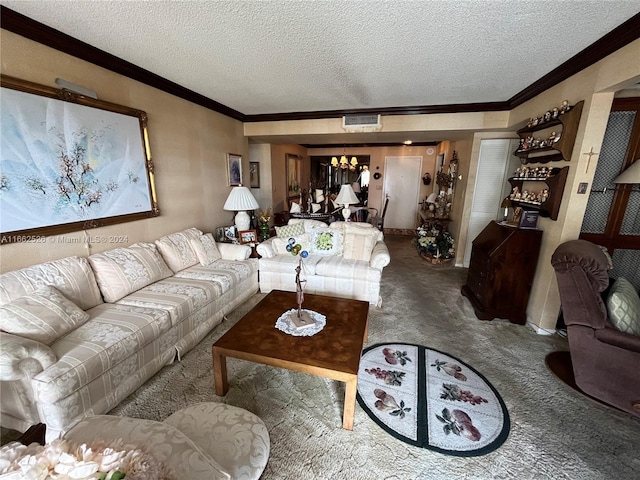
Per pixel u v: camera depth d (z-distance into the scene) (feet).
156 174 9.05
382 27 5.65
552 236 7.88
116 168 7.60
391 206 24.21
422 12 5.11
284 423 5.09
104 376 4.95
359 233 10.78
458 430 4.97
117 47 6.63
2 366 3.90
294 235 11.24
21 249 5.75
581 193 7.19
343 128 12.69
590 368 5.64
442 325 8.62
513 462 4.41
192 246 9.66
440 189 19.77
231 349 5.30
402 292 11.15
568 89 7.54
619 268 8.55
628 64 5.65
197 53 6.91
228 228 12.03
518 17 5.24
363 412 5.34
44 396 4.14
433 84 8.97
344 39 6.14
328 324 6.20
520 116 10.16
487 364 6.81
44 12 5.19
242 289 9.65
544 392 5.91
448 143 18.15
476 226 14.03
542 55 6.86
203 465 2.27
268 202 17.89
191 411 3.64
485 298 9.01
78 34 6.04
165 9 5.07
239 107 12.19
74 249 6.72
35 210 5.93
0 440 4.70
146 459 2.00
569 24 5.47
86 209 6.92
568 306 5.78
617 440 4.80
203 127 11.09
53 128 6.13
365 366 6.68
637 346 5.06
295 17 5.31
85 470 1.82
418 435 4.86
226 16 5.30
